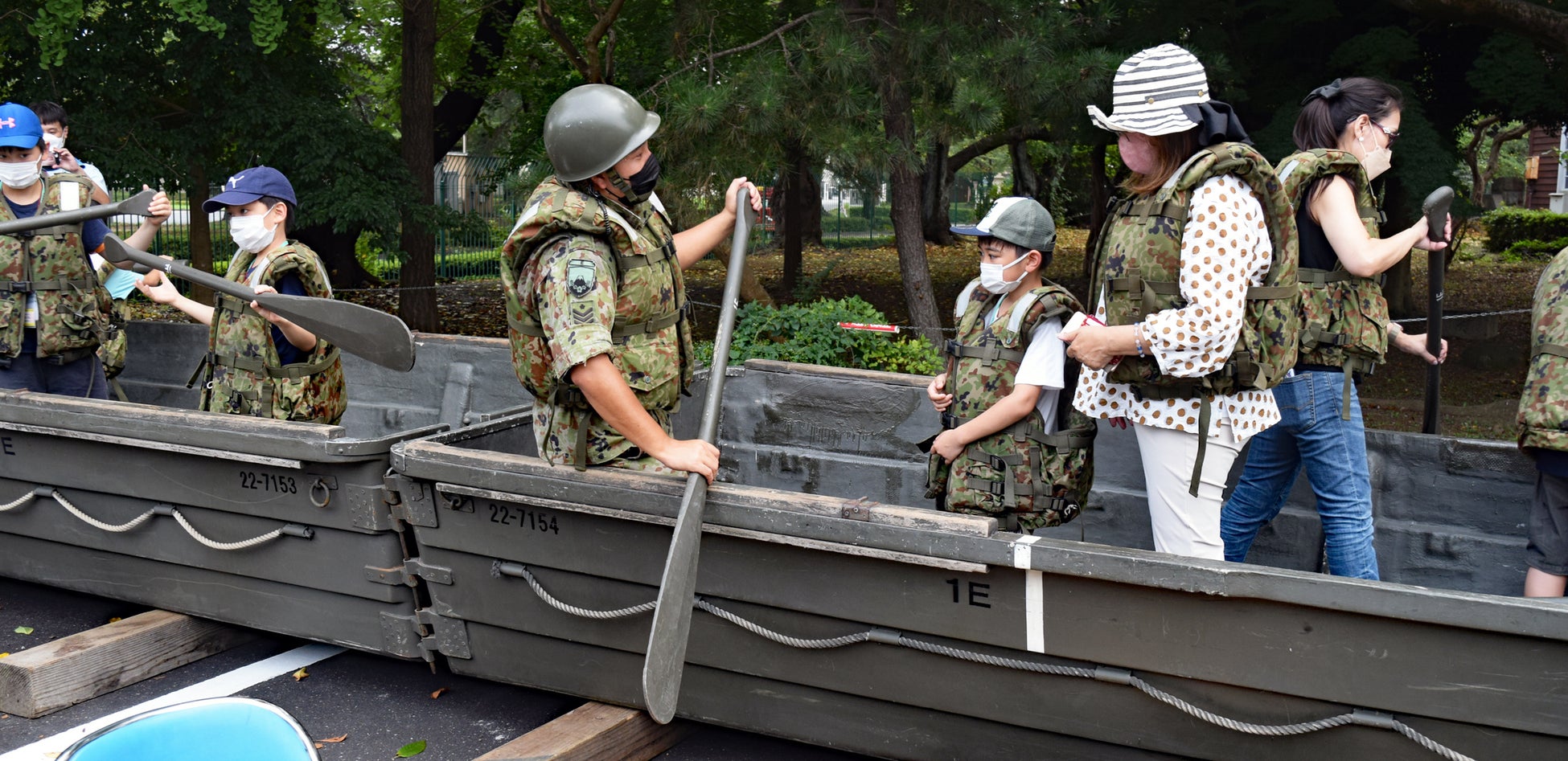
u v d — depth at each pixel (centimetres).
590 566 307
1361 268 303
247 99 1081
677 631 256
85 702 368
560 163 284
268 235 396
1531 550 317
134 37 1045
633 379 295
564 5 1252
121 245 359
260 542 354
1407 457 371
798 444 471
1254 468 338
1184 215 269
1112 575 248
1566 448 295
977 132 797
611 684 320
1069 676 265
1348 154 309
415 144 1219
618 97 287
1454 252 1541
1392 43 917
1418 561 368
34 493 396
